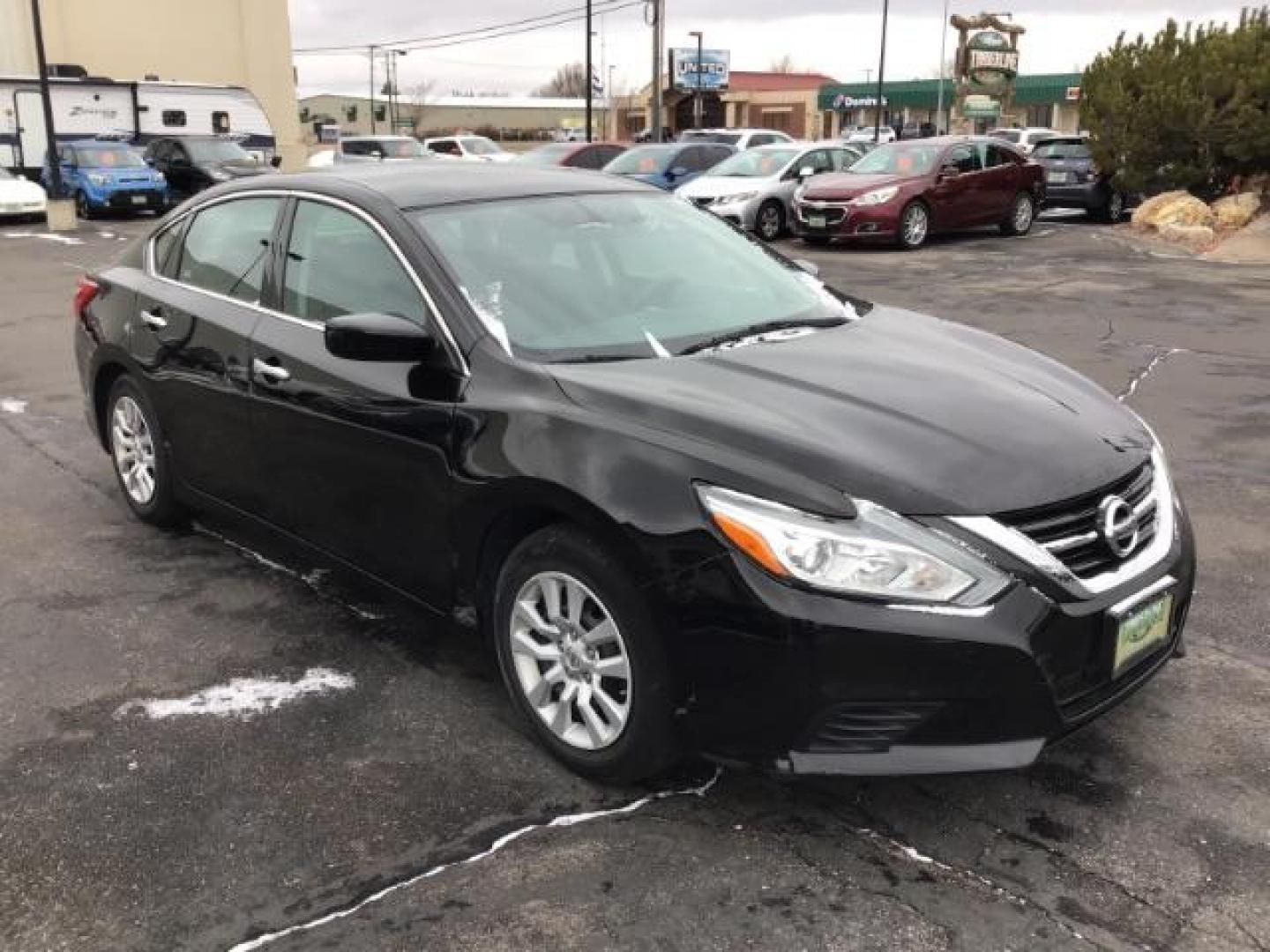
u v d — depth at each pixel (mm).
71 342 10016
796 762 2787
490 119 90188
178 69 36594
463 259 3695
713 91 49219
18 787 3205
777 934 2627
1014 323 10539
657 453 2936
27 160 27266
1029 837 2973
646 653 2926
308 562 4613
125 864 2883
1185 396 7625
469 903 2736
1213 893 2758
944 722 2729
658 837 2977
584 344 3531
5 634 4164
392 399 3543
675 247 4254
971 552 2732
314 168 4566
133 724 3543
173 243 4898
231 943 2609
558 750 3260
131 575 4707
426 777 3254
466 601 3506
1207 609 4281
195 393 4457
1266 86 17094
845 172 17938
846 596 2695
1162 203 18094
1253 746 3375
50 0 33938
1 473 6105
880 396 3217
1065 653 2793
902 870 2848
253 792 3184
